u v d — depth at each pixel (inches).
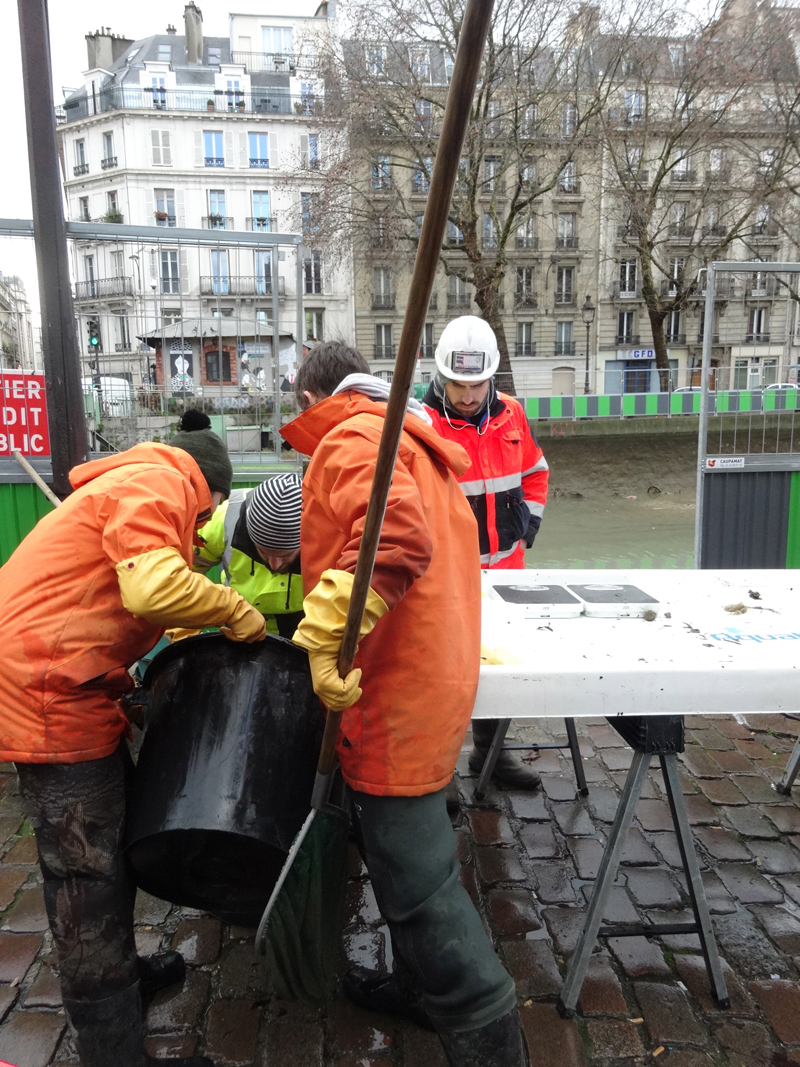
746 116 873.5
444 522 57.1
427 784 55.1
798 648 70.9
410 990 72.4
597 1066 68.7
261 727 61.4
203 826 57.3
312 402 67.4
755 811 111.5
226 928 87.7
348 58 760.3
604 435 587.8
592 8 734.5
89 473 64.4
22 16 116.2
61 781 58.3
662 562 346.0
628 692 63.6
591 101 835.4
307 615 49.6
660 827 107.5
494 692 62.3
